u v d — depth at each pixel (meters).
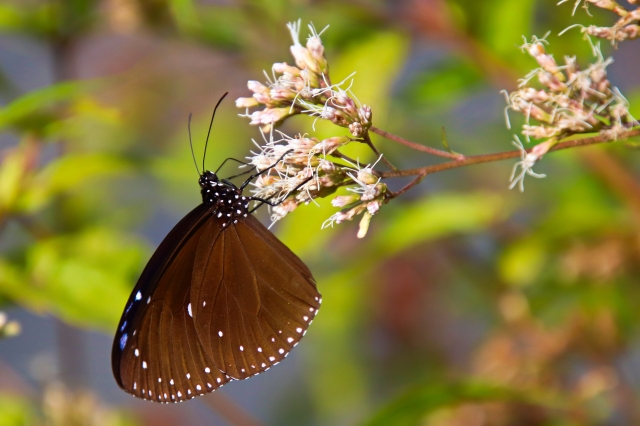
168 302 1.09
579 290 1.14
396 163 1.15
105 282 1.11
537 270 1.14
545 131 1.04
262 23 1.14
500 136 1.16
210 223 1.09
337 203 1.06
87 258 1.12
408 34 1.12
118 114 1.12
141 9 1.14
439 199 1.13
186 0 1.11
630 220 1.13
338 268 1.15
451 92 1.14
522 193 1.15
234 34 1.14
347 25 1.13
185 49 1.18
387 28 1.12
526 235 1.13
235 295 1.09
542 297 1.14
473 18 1.12
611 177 1.12
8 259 1.12
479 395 1.09
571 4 1.13
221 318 1.09
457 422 1.13
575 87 1.04
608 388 1.12
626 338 1.14
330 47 1.13
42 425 1.14
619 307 1.14
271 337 1.09
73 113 1.12
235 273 1.09
